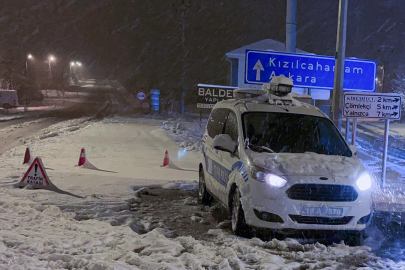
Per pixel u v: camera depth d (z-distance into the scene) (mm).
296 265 4863
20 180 9070
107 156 14445
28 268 4141
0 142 17766
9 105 42000
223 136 6559
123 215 6812
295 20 14070
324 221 5613
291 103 7375
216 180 7168
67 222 6176
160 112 42594
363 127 33500
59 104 54094
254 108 7059
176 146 17844
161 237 5676
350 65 14773
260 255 5098
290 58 14203
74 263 4426
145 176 10977
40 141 17781
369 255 5293
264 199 5605
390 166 15273
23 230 5543
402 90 47219
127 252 4973
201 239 5879
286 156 6062
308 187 5590
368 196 5840
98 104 55938
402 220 7230
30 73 71812
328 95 21094
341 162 6059
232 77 27047
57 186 8867
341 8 11359
